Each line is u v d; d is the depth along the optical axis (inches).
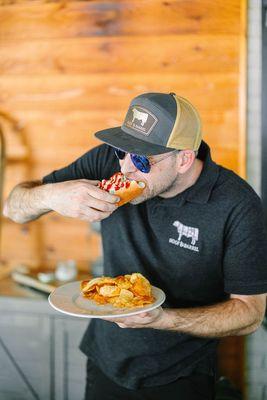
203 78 84.7
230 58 83.2
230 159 85.2
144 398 57.9
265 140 82.7
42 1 90.0
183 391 57.5
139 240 57.6
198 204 54.2
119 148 48.4
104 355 60.4
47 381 82.8
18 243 96.8
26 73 92.7
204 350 58.6
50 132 93.0
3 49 93.0
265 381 84.2
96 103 90.2
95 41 88.7
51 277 88.2
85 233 93.4
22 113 93.9
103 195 48.5
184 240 54.6
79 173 63.2
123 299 46.1
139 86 87.7
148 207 56.7
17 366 83.8
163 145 49.6
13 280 90.5
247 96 82.4
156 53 86.2
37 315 81.8
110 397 59.8
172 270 55.9
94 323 65.0
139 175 50.8
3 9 91.8
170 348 57.2
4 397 85.2
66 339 81.2
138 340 57.6
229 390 80.9
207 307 52.0
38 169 94.4
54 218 94.5
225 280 53.6
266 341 83.4
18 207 58.3
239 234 52.0
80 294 49.7
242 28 81.0
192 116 51.5
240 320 51.3
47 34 90.7
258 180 83.5
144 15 85.9
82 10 88.4
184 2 84.0
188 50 84.7
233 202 52.9
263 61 81.2
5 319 83.2
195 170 55.2
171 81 86.2
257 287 51.5
